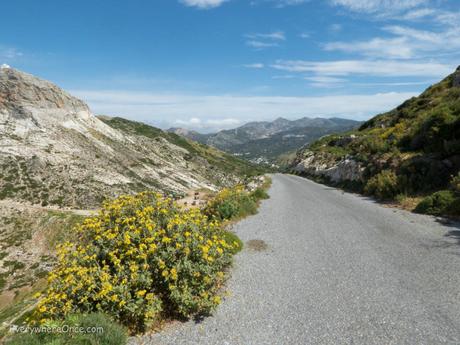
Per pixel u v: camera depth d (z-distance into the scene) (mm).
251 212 13305
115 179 77500
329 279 6113
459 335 4066
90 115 106938
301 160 59000
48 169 67938
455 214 10508
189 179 108875
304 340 4145
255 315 4840
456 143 14336
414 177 15250
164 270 4691
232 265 6852
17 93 86250
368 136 35406
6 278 30359
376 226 10242
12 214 42719
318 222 11344
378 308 4891
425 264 6590
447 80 38281
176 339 4238
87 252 4992
